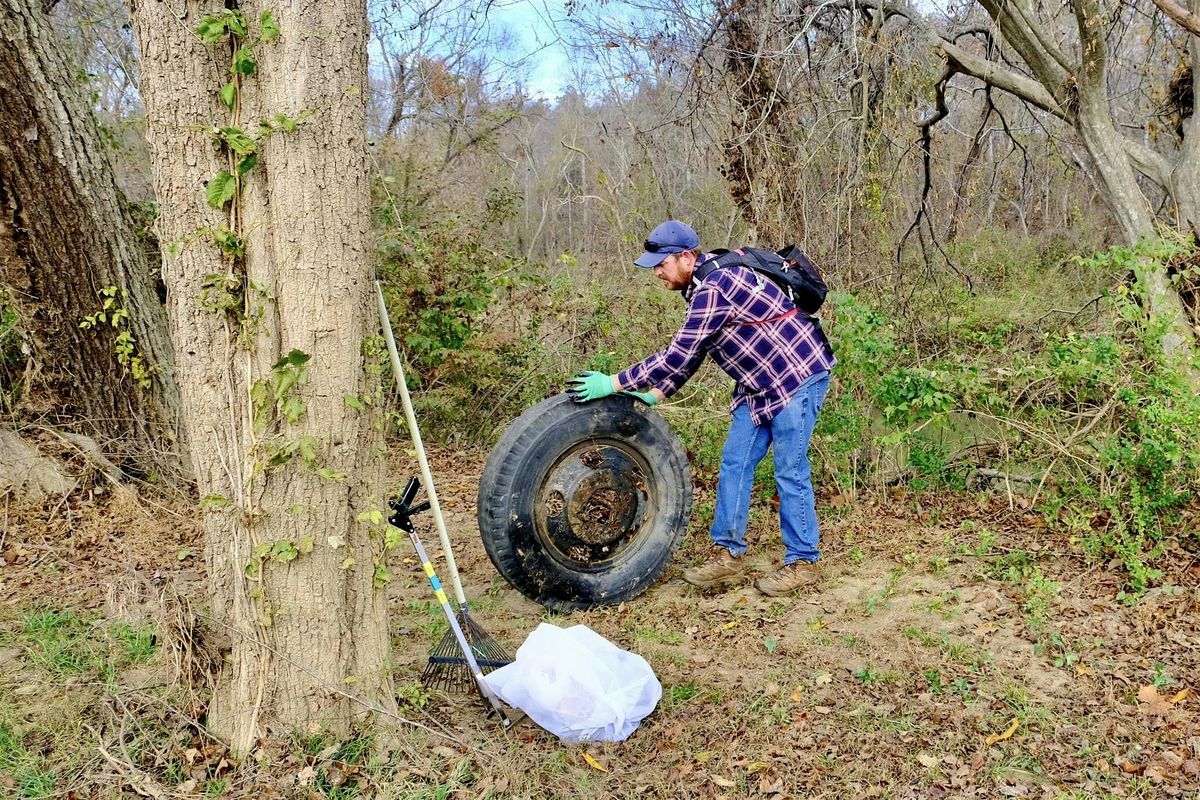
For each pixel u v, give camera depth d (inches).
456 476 267.6
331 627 116.7
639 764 120.8
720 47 346.0
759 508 223.6
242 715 117.1
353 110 108.6
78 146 226.7
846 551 199.3
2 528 202.4
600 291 319.6
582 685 123.5
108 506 218.2
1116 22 314.8
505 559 160.9
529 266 342.6
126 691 128.9
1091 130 267.7
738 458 173.8
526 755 119.7
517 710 128.1
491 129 618.5
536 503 163.5
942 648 152.2
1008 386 241.3
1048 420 227.0
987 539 193.3
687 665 147.6
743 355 167.2
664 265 170.2
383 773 114.3
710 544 203.3
